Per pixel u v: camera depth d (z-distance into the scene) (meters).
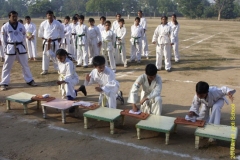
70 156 4.64
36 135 5.43
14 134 5.48
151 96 5.62
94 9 92.38
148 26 36.88
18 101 6.38
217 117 5.11
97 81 6.27
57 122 6.03
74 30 13.30
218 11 70.38
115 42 11.16
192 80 9.41
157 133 5.46
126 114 5.43
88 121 6.05
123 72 10.73
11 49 8.34
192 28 33.44
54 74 10.47
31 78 8.88
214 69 11.05
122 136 5.35
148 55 14.47
